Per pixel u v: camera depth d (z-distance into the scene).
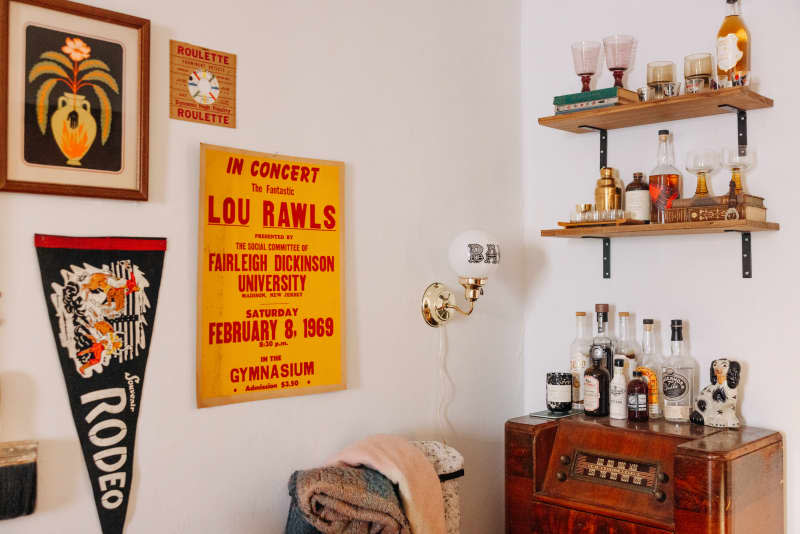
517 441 2.23
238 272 1.84
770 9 2.17
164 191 1.73
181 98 1.76
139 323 1.68
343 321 2.06
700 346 2.31
